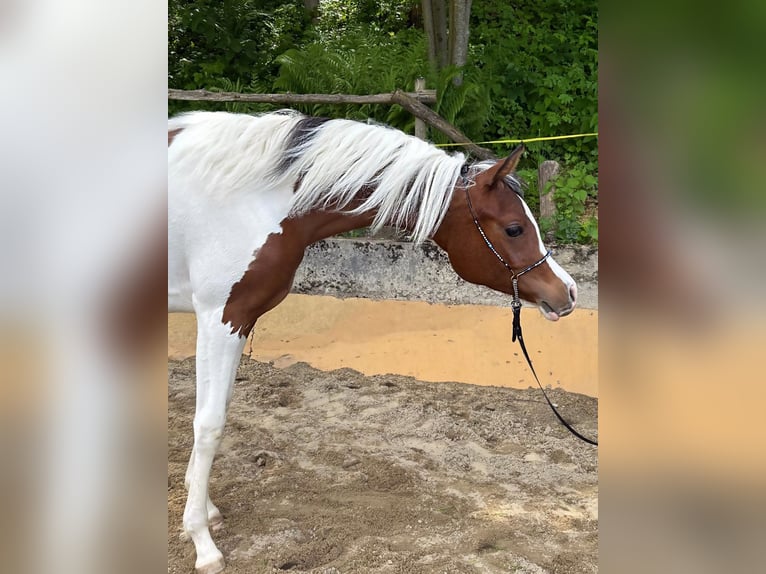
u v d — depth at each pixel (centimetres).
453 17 557
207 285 199
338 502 257
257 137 198
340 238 441
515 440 319
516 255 214
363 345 416
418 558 220
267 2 776
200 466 207
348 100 469
